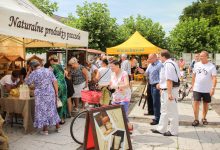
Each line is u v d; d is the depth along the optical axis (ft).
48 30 22.11
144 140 20.51
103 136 14.98
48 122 21.04
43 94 20.92
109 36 79.61
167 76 20.70
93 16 76.89
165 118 21.75
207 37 123.34
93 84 30.66
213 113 30.78
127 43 48.78
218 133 22.81
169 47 134.10
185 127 24.73
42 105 20.90
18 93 22.61
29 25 19.65
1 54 33.04
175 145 19.56
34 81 21.02
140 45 47.39
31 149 18.42
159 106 24.58
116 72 20.95
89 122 15.19
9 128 23.15
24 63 36.45
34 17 20.20
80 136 19.47
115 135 15.62
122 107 16.46
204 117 25.63
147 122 26.13
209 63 24.54
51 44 36.70
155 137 21.30
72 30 26.53
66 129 23.17
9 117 24.64
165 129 21.97
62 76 25.05
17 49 38.42
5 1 23.12
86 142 15.34
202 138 21.35
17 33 18.40
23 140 20.21
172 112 21.61
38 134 21.70
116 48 48.29
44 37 21.54
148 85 28.19
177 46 126.72
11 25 17.85
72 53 44.93
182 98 39.73
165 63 20.92
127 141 16.14
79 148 18.45
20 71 26.32
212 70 24.34
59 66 25.13
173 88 21.18
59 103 23.20
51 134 21.76
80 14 77.46
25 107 21.66
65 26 25.04
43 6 62.03
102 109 15.34
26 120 21.70
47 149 18.49
